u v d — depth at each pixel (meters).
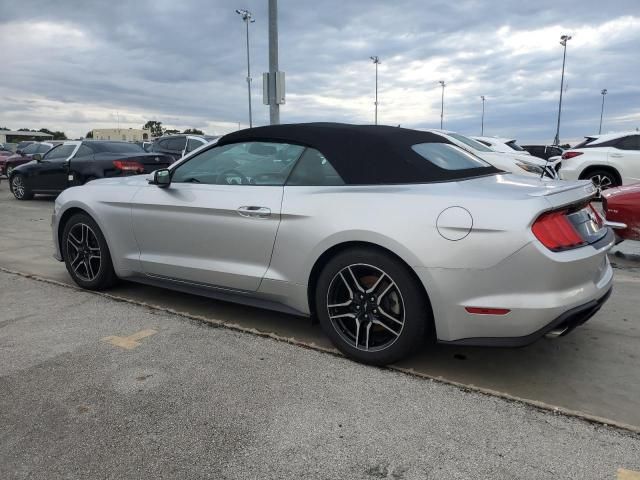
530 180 3.47
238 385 3.03
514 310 2.82
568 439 2.50
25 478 2.23
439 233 2.95
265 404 2.82
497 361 3.39
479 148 9.23
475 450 2.41
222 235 3.80
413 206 3.06
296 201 3.46
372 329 3.31
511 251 2.79
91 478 2.23
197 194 3.96
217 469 2.29
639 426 2.62
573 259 2.86
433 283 2.96
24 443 2.48
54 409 2.77
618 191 5.97
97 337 3.75
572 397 2.93
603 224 3.53
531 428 2.60
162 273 4.25
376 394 2.93
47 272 5.62
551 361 3.39
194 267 3.98
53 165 12.23
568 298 2.87
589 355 3.47
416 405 2.81
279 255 3.54
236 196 3.75
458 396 2.91
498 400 2.87
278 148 3.71
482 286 2.88
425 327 3.11
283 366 3.28
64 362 3.33
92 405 2.81
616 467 2.29
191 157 4.21
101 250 4.67
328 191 3.39
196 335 3.79
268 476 2.24
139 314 4.23
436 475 2.24
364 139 3.46
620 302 4.57
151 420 2.66
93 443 2.47
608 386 3.06
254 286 3.70
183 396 2.90
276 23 10.98
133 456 2.38
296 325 4.04
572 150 12.05
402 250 3.01
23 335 3.79
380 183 3.30
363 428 2.59
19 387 3.01
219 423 2.64
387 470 2.28
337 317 3.39
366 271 3.25
